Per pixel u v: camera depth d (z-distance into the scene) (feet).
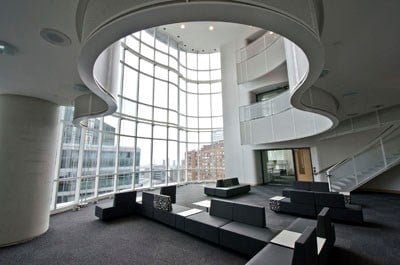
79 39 7.64
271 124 30.30
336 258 10.09
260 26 6.04
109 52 11.94
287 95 27.91
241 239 10.39
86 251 11.27
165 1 5.00
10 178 12.73
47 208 14.46
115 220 16.83
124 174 29.58
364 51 9.83
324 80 13.25
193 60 46.32
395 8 7.06
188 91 45.24
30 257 10.70
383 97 16.74
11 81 11.62
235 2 5.08
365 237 12.47
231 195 26.27
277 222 15.84
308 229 7.40
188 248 11.46
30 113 13.93
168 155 37.65
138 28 5.86
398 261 9.66
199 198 26.11
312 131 24.12
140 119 32.45
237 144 38.91
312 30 6.23
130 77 31.24
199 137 45.01
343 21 7.74
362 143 26.91
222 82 42.42
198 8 5.23
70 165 21.56
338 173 24.45
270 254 7.89
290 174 34.65
